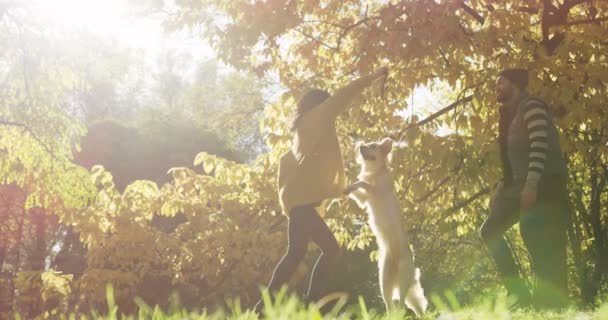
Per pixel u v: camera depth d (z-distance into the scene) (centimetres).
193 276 1193
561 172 448
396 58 787
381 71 474
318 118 460
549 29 767
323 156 457
